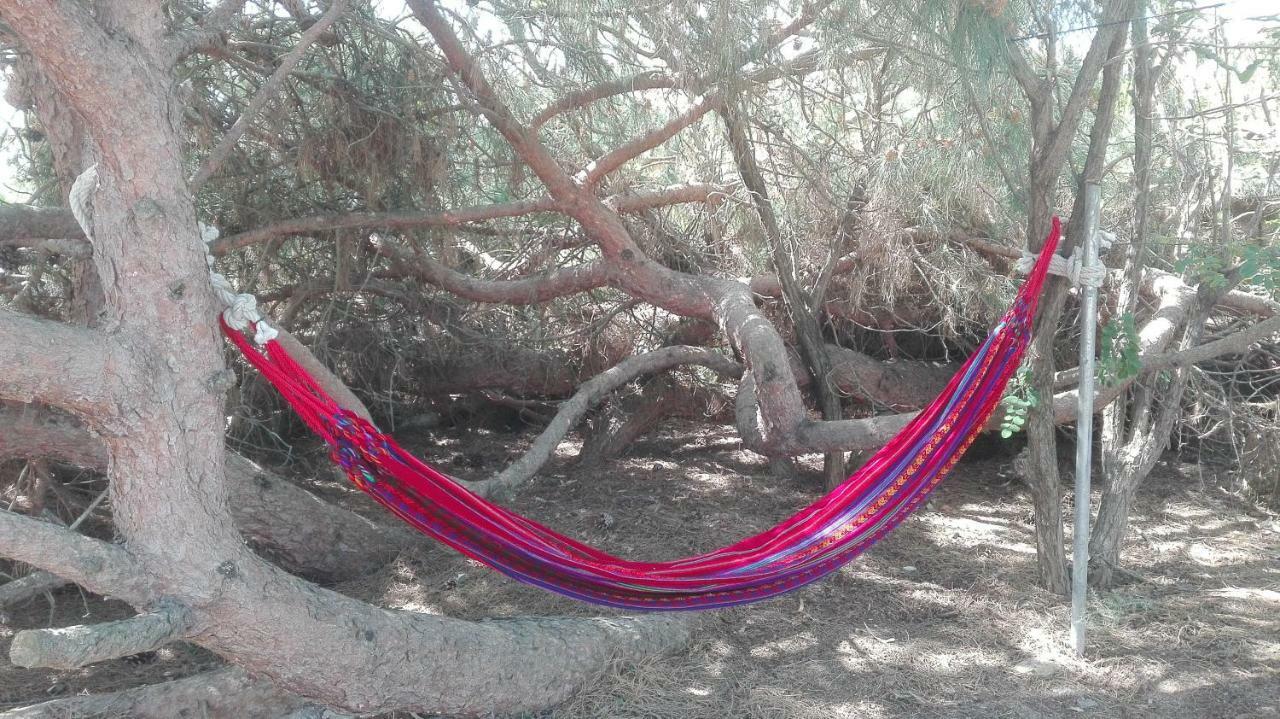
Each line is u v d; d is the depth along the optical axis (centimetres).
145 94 272
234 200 566
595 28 509
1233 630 441
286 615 312
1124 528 518
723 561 387
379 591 508
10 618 489
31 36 251
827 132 643
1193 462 756
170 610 285
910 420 525
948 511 650
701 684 399
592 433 779
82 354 270
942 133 529
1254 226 593
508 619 407
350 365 755
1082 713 370
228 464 513
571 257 739
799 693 389
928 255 662
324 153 545
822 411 691
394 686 340
